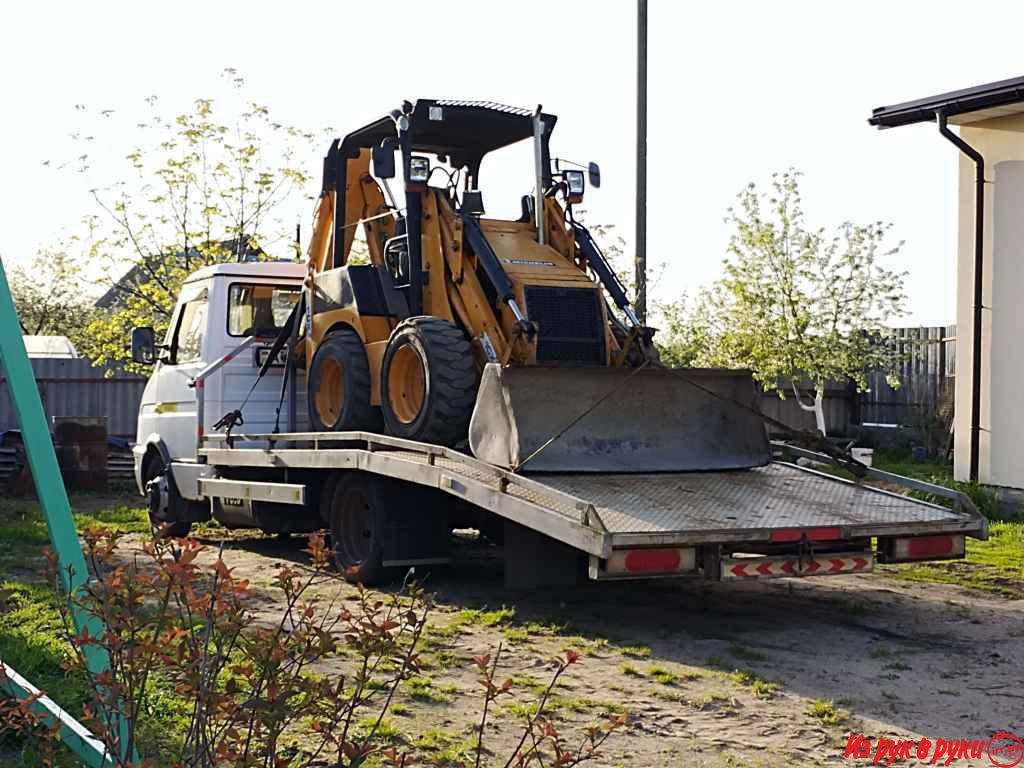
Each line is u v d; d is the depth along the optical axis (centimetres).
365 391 1003
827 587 951
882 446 2414
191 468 1201
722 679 657
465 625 790
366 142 1108
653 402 879
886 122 1495
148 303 1916
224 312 1217
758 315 2059
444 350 906
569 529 714
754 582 967
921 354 2375
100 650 428
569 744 542
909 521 784
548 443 797
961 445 1474
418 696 615
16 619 755
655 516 741
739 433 908
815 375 2056
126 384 2100
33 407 448
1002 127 1417
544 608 849
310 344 1105
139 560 1006
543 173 1013
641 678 659
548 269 959
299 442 1077
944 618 829
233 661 593
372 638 375
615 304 971
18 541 1177
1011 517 1357
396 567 927
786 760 526
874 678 662
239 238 1952
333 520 985
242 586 357
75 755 479
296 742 522
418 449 855
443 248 980
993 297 1427
